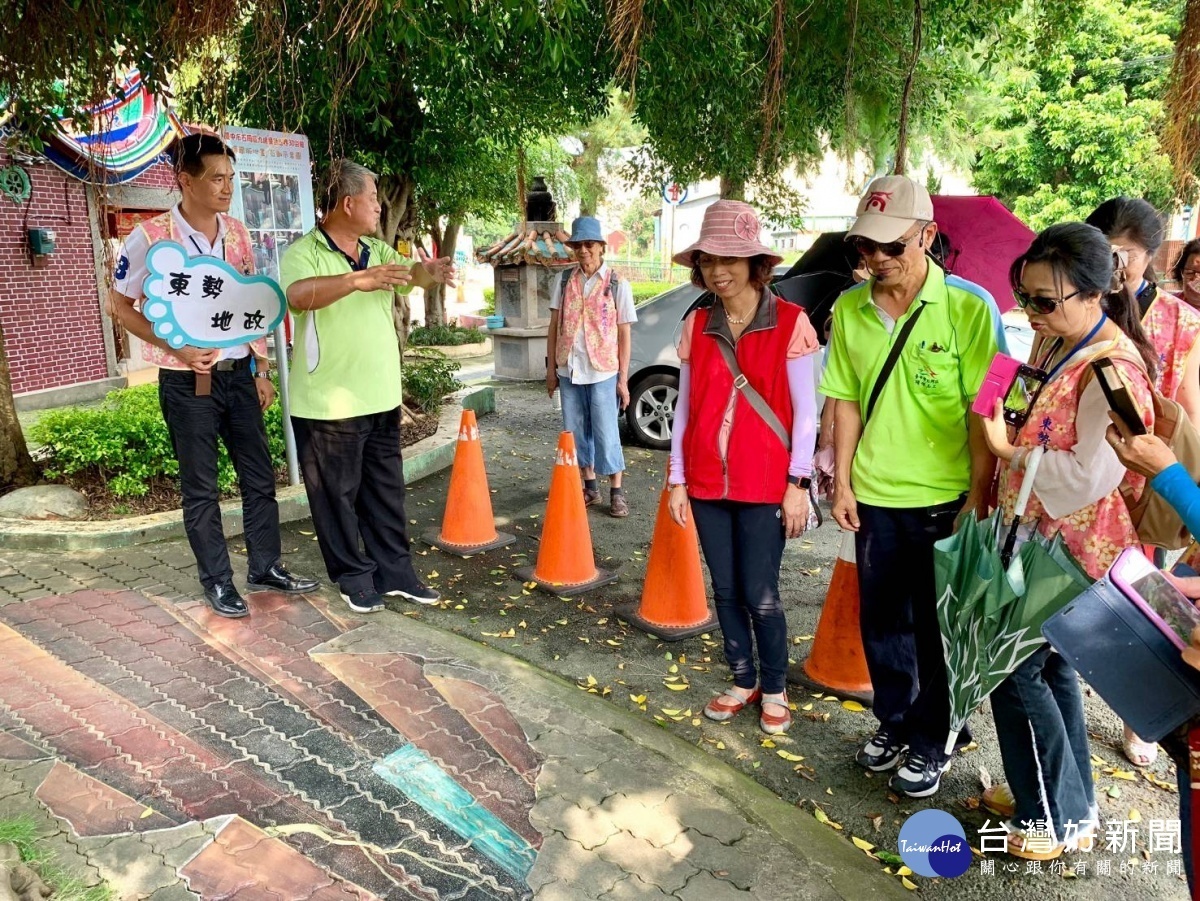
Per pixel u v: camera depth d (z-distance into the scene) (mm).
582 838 2545
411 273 3805
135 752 2900
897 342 2561
